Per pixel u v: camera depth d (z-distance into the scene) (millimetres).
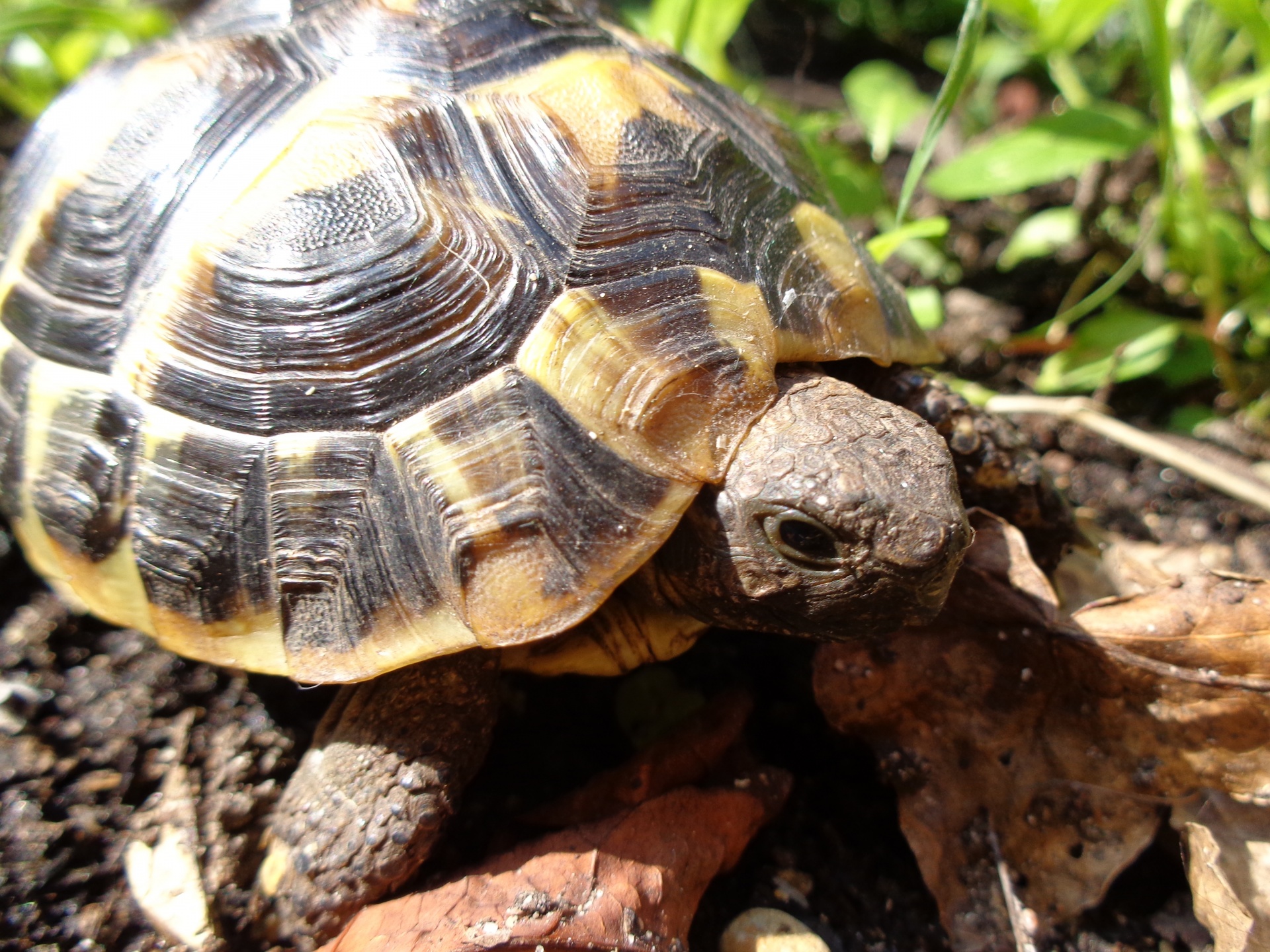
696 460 73
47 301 87
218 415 77
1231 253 133
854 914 86
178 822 87
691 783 87
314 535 74
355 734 80
